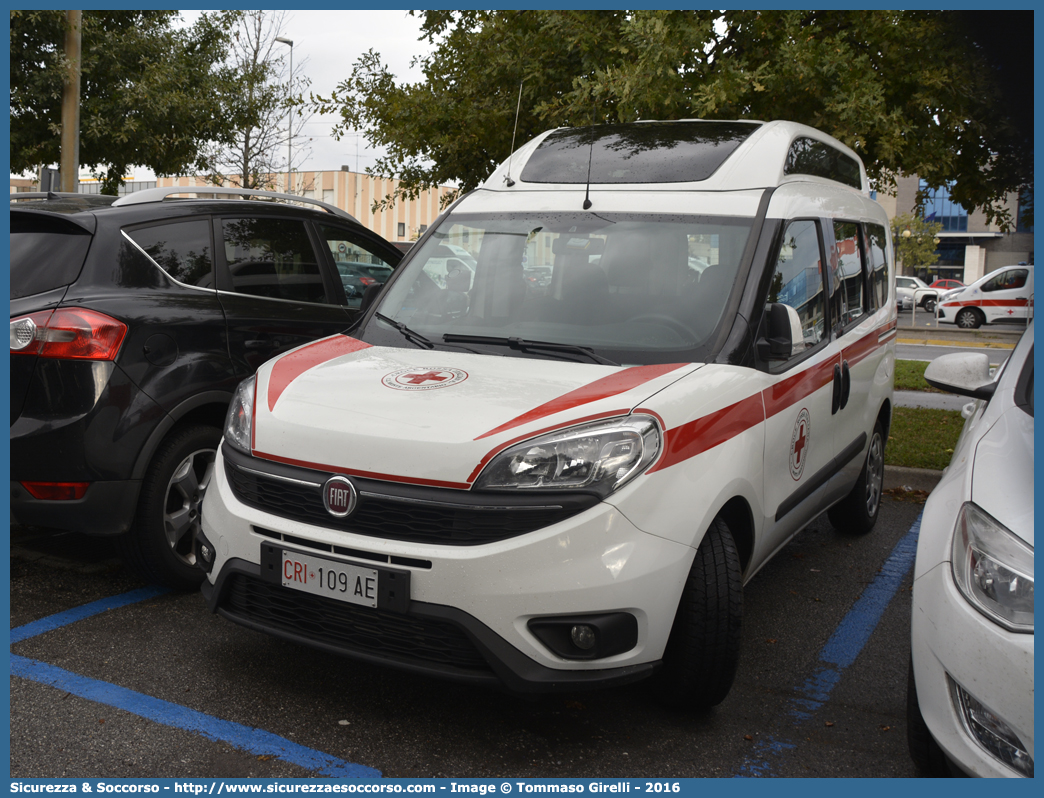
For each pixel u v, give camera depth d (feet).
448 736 10.05
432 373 11.05
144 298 13.33
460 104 27.78
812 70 23.00
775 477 11.85
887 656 12.59
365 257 18.37
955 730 7.68
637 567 9.22
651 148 14.12
